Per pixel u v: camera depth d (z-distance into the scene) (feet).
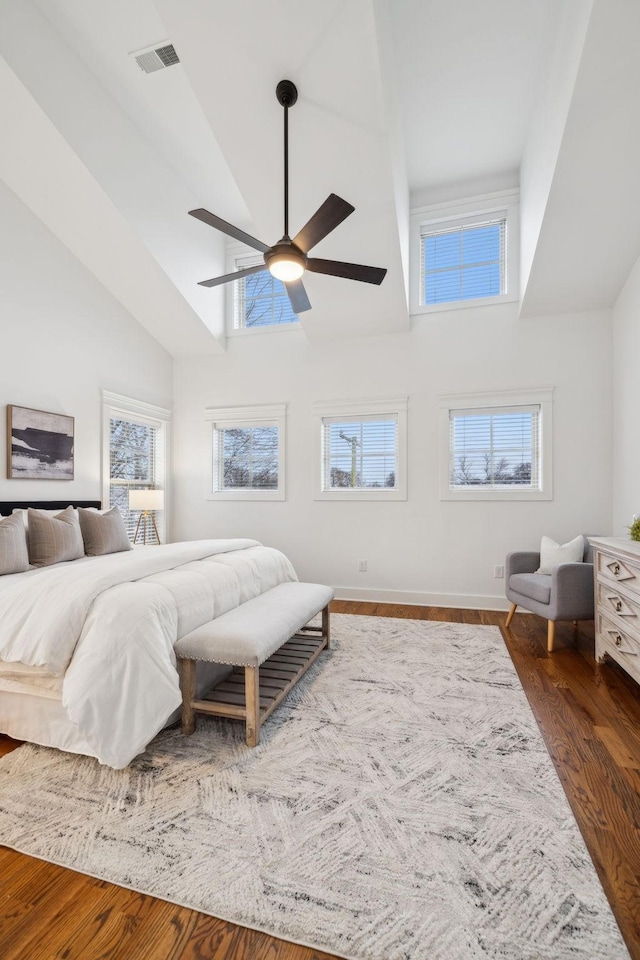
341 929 3.85
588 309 13.96
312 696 8.26
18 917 4.00
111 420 15.51
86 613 6.48
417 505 15.43
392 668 9.59
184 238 15.06
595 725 7.24
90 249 13.41
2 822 5.13
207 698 7.36
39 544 9.73
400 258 12.77
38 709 6.59
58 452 12.84
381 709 7.77
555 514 14.20
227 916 3.99
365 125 9.75
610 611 9.10
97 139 11.42
